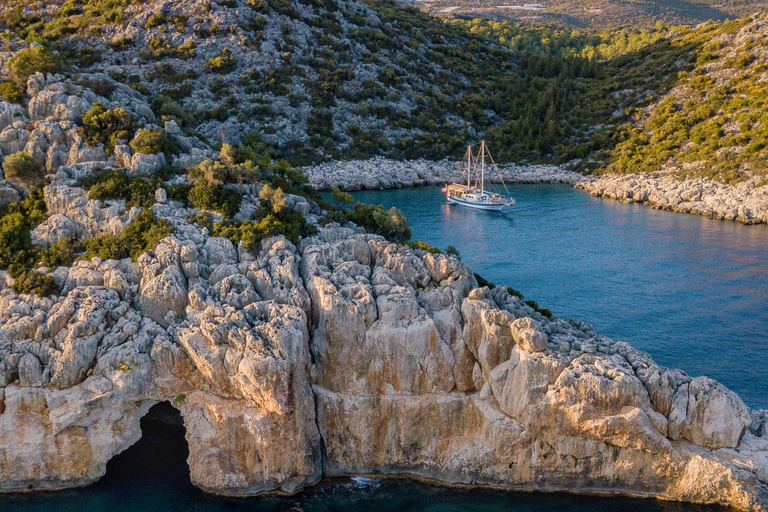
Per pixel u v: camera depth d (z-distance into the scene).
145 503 42.62
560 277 93.12
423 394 45.16
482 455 44.41
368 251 50.03
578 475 43.78
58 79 57.69
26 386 41.81
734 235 118.19
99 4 185.25
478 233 121.31
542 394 42.94
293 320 43.28
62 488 43.59
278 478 43.53
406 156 187.88
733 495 41.41
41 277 45.19
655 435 41.69
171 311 44.88
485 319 44.41
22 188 51.69
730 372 62.78
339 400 45.06
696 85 190.38
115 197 50.28
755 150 152.50
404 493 44.34
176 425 48.81
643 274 94.31
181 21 183.62
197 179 52.69
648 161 171.38
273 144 168.62
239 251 48.38
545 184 180.12
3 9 181.88
